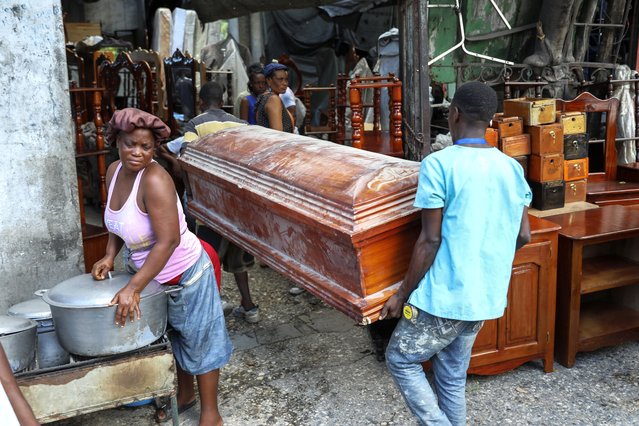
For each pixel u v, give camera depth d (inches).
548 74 241.9
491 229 86.1
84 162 278.5
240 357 145.1
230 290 188.7
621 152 223.0
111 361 97.5
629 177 187.6
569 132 153.3
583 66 249.3
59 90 124.1
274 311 172.1
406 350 91.7
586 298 156.2
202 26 382.3
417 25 164.7
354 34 517.3
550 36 237.9
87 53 338.3
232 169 131.5
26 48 119.0
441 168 85.3
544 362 132.1
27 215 124.9
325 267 101.7
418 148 172.6
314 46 517.3
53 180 126.6
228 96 309.7
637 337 139.4
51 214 127.5
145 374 100.0
